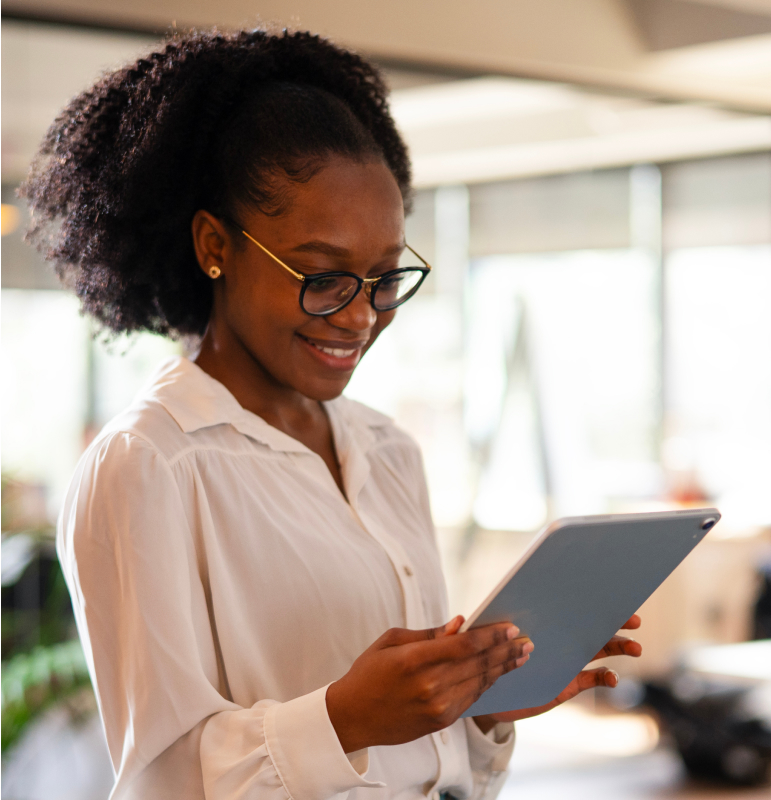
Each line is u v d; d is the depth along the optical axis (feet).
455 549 14.42
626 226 14.43
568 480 14.51
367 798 3.15
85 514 2.87
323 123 3.11
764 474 14.76
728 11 11.75
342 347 3.16
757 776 12.66
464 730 3.66
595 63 11.91
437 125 13.62
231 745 2.70
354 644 3.19
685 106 13.69
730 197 14.64
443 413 14.35
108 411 9.59
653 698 13.17
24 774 9.24
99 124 3.48
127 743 2.78
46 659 8.57
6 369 8.84
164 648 2.75
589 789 12.42
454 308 14.25
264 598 3.07
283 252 3.04
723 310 14.67
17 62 8.74
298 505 3.27
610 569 2.63
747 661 13.79
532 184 14.20
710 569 14.60
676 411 14.61
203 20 9.29
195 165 3.29
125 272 3.51
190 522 2.99
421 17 10.66
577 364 14.44
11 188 8.75
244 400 3.42
